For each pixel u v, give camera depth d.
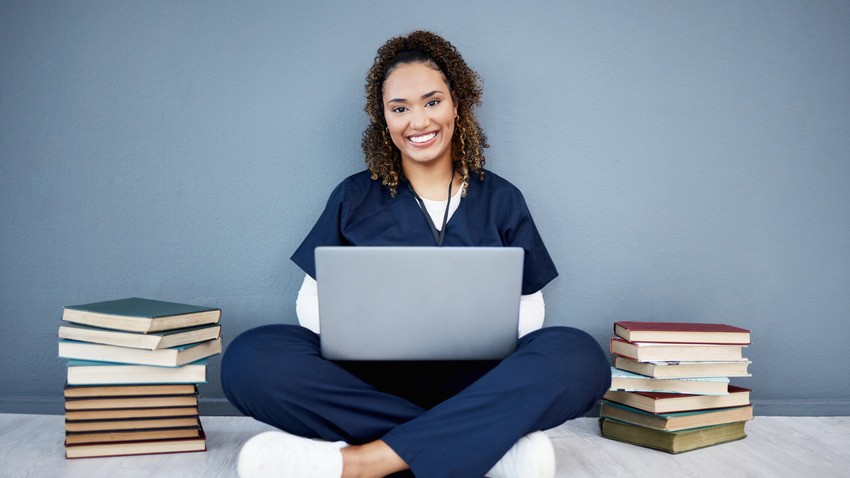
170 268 2.01
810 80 2.08
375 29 2.02
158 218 2.00
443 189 1.79
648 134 2.06
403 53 1.78
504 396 1.29
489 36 2.04
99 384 1.58
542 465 1.29
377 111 1.82
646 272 2.08
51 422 1.88
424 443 1.27
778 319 2.09
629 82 2.06
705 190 2.08
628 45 2.05
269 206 2.02
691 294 2.08
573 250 2.06
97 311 1.59
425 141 1.73
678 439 1.68
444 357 1.37
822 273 2.10
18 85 1.96
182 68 2.00
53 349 1.98
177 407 1.63
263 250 2.03
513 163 2.05
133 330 1.55
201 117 2.00
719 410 1.75
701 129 2.07
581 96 2.05
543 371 1.31
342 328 1.34
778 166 2.09
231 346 1.41
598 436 1.83
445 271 1.31
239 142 2.01
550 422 1.36
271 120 2.02
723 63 2.07
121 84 1.98
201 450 1.65
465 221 1.73
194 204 2.01
